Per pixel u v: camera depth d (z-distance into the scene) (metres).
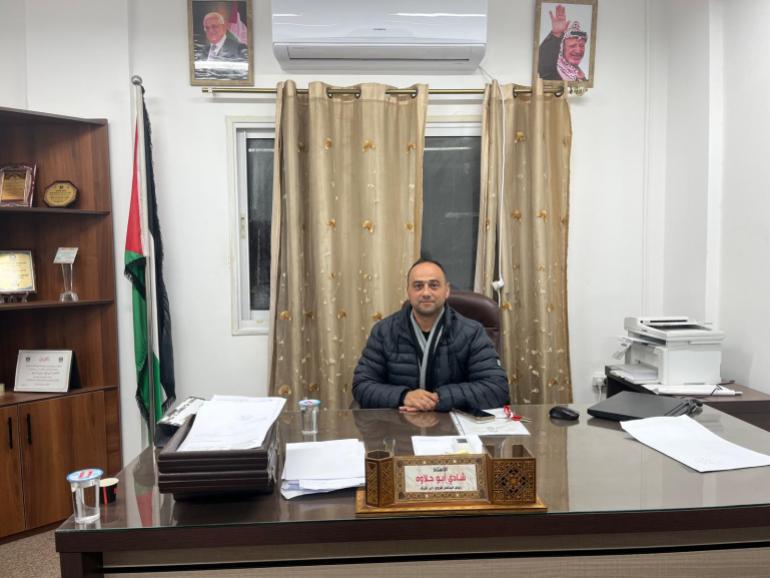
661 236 3.17
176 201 2.96
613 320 3.19
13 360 2.79
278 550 1.14
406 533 1.11
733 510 1.14
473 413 1.82
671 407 1.78
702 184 2.81
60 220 2.80
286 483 1.26
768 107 2.45
